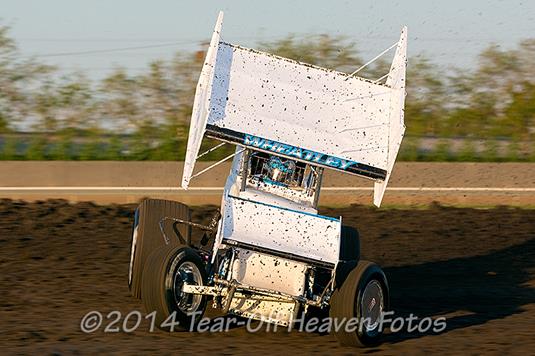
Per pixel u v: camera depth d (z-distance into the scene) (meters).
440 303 41.16
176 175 65.31
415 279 46.00
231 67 34.62
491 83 74.56
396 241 54.16
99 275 42.94
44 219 54.97
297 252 31.67
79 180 63.81
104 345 31.00
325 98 34.88
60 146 69.25
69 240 50.34
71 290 39.72
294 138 32.72
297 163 34.94
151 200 37.12
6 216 55.09
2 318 34.62
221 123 32.09
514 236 56.41
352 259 38.19
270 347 32.06
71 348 30.36
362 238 54.56
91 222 54.97
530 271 48.53
